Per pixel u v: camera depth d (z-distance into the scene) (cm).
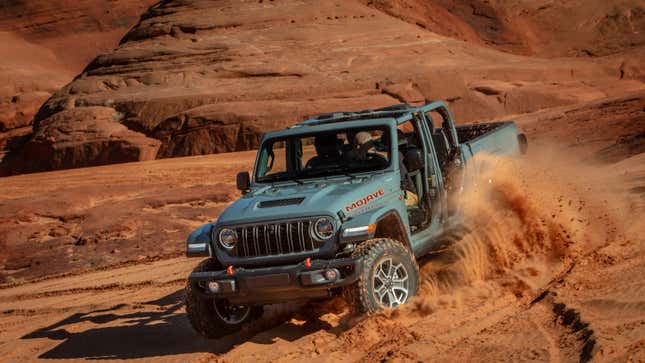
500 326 568
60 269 1645
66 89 5328
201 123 4241
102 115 4669
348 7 6022
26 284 1562
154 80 5094
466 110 4453
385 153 714
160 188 2600
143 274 1298
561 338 511
